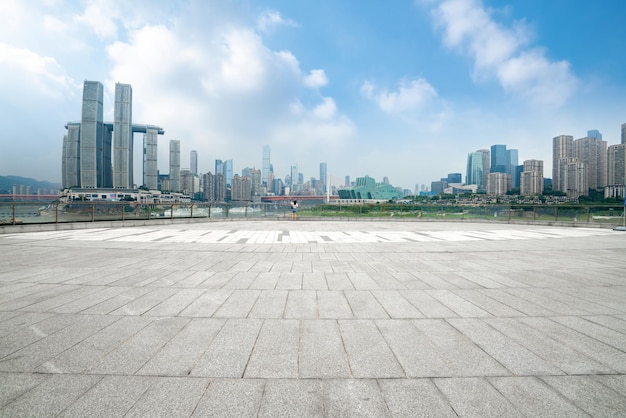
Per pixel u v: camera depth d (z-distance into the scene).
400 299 5.24
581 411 2.41
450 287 6.04
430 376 2.91
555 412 2.40
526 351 3.41
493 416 2.36
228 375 2.89
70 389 2.64
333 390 2.68
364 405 2.49
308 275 6.93
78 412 2.35
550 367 3.07
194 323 4.11
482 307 4.87
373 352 3.36
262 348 3.42
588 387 2.74
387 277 6.80
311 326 4.05
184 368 2.99
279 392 2.64
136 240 12.91
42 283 6.11
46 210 16.56
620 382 2.81
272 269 7.52
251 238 14.03
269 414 2.36
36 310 4.55
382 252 10.26
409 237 14.86
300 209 29.95
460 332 3.91
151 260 8.59
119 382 2.75
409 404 2.50
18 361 3.06
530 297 5.42
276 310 4.64
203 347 3.42
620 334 3.88
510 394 2.63
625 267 8.03
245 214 28.22
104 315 4.38
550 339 3.72
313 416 2.35
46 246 11.10
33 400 2.48
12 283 6.09
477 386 2.75
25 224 15.70
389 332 3.89
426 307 4.85
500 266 8.09
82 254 9.52
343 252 10.20
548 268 7.87
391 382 2.81
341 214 29.66
